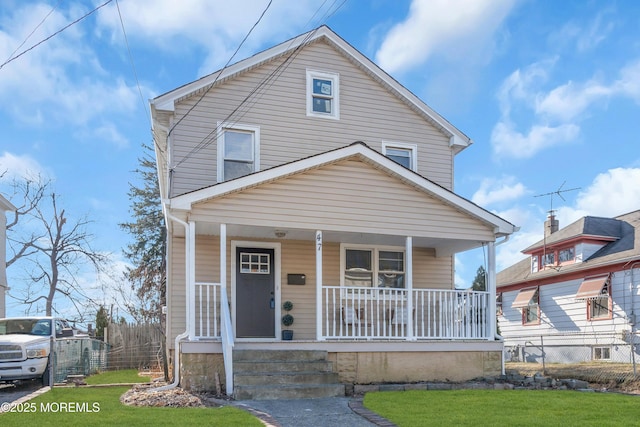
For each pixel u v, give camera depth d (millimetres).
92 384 12180
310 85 14250
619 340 18953
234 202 11039
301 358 10883
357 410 8250
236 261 13102
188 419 7285
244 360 10508
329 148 14133
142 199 30234
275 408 8555
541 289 23359
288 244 13539
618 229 22047
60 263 28938
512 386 11062
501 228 12609
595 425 7207
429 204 12352
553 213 24359
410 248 12070
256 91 13758
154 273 23656
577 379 13258
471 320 12680
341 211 11688
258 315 13062
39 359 12055
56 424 6945
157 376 14516
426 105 14992
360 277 14000
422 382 11414
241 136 13578
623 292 19109
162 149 14391
